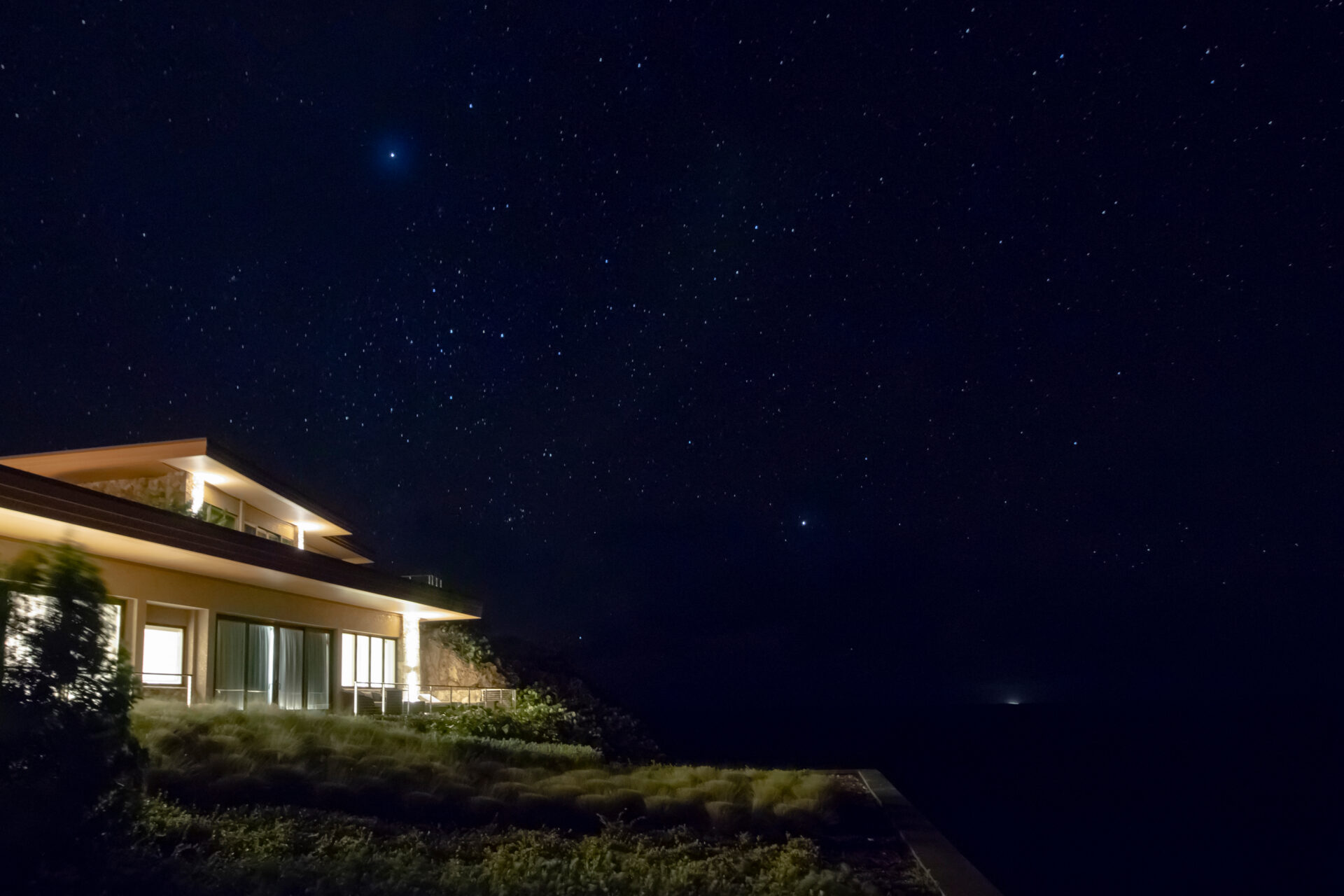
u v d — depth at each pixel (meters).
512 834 10.71
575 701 33.34
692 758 31.94
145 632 17.91
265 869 7.58
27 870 6.63
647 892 8.61
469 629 36.59
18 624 7.08
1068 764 53.28
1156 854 28.00
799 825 12.53
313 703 24.31
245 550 18.22
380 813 11.00
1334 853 29.47
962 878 9.88
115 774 7.51
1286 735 78.56
